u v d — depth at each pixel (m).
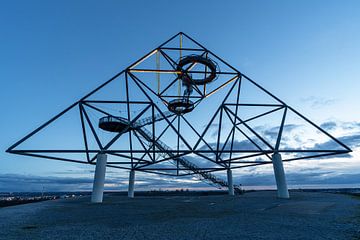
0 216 15.05
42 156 24.86
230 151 27.62
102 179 24.59
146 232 9.47
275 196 31.64
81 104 27.58
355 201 22.41
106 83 29.27
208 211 16.44
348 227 9.99
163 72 31.89
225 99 33.44
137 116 28.77
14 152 22.88
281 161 27.42
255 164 34.56
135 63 31.27
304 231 9.34
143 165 40.69
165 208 18.83
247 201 24.34
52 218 13.71
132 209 18.14
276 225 10.63
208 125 30.17
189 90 37.03
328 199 25.09
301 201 22.72
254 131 29.52
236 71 34.12
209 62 32.28
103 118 31.94
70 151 24.38
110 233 9.37
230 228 10.08
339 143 26.33
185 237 8.55
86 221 12.44
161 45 33.53
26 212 17.08
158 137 37.56
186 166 40.22
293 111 29.94
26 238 8.77
